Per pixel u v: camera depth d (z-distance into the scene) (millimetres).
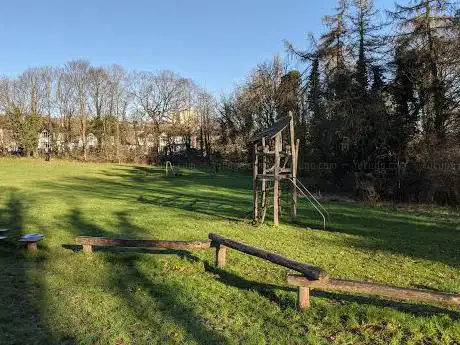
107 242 9508
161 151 67438
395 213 18906
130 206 19281
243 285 7746
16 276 8094
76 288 7418
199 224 14594
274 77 49406
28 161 56312
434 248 11781
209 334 5664
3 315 6203
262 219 15062
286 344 5418
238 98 55188
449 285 8305
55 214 16016
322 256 10422
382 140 25406
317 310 6426
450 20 24625
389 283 8359
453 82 24141
